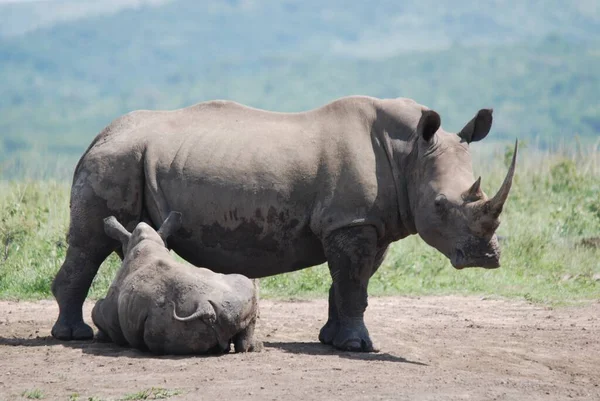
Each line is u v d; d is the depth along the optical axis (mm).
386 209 39438
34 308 48250
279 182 39406
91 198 40531
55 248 55719
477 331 45031
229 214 39625
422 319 47844
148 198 40406
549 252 62156
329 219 39125
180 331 36875
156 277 37375
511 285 56562
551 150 85188
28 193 66250
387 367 36781
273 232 39688
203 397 32125
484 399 32688
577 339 43625
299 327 44938
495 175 77438
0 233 56812
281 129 40250
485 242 37375
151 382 33844
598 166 82688
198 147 40188
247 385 33531
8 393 32625
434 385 34094
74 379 34250
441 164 38688
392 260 59594
